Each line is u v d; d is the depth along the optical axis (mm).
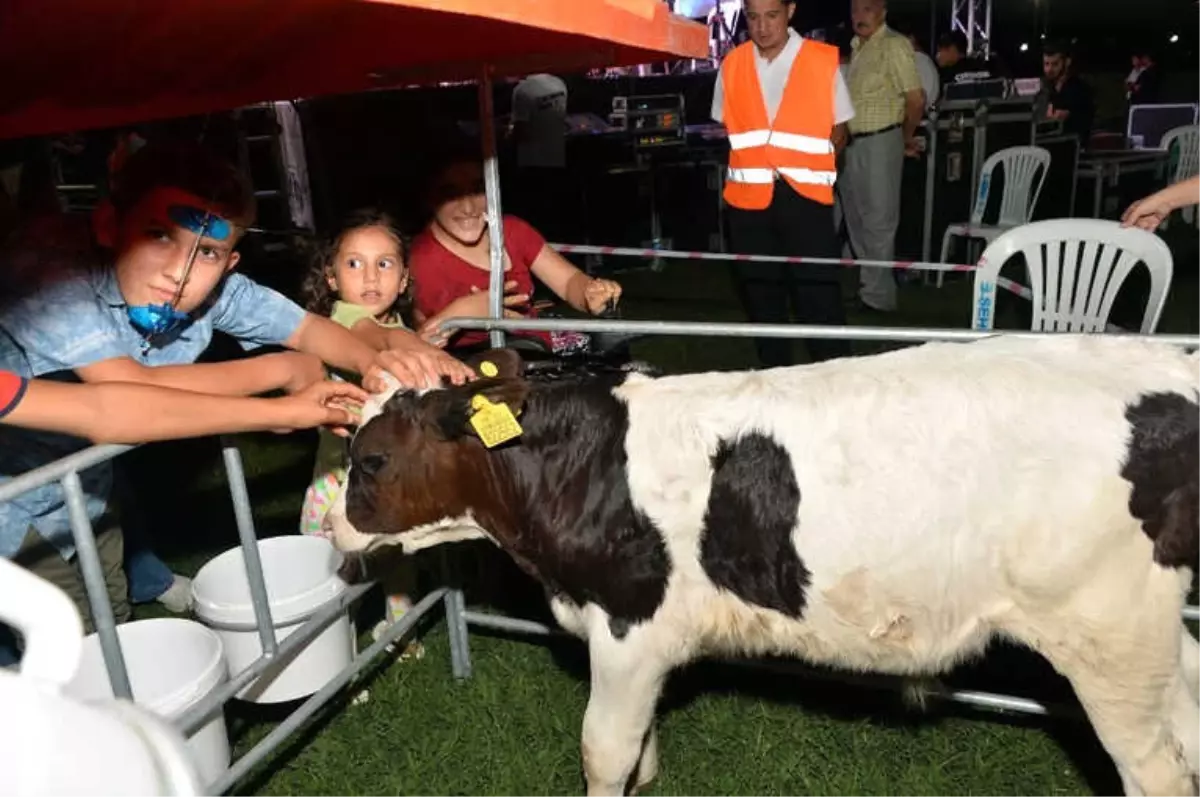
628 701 2746
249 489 5855
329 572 3553
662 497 2576
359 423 2826
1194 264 10109
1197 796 2467
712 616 2627
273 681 3135
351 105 8289
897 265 4316
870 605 2459
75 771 916
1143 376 2355
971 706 3410
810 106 6172
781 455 2467
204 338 3082
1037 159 9305
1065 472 2283
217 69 2898
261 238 9031
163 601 4469
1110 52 23609
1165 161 12539
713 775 3195
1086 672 2408
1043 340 2510
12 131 3145
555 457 2697
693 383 2688
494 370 2910
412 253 4309
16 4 2086
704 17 16141
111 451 2301
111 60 2621
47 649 1017
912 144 9742
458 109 8500
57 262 2605
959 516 2344
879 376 2484
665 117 11383
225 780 2717
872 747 3268
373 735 3486
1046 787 3053
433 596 3662
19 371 2820
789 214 6406
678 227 11891
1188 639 2752
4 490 2045
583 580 2711
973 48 16484
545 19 2021
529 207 11141
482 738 3430
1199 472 2281
